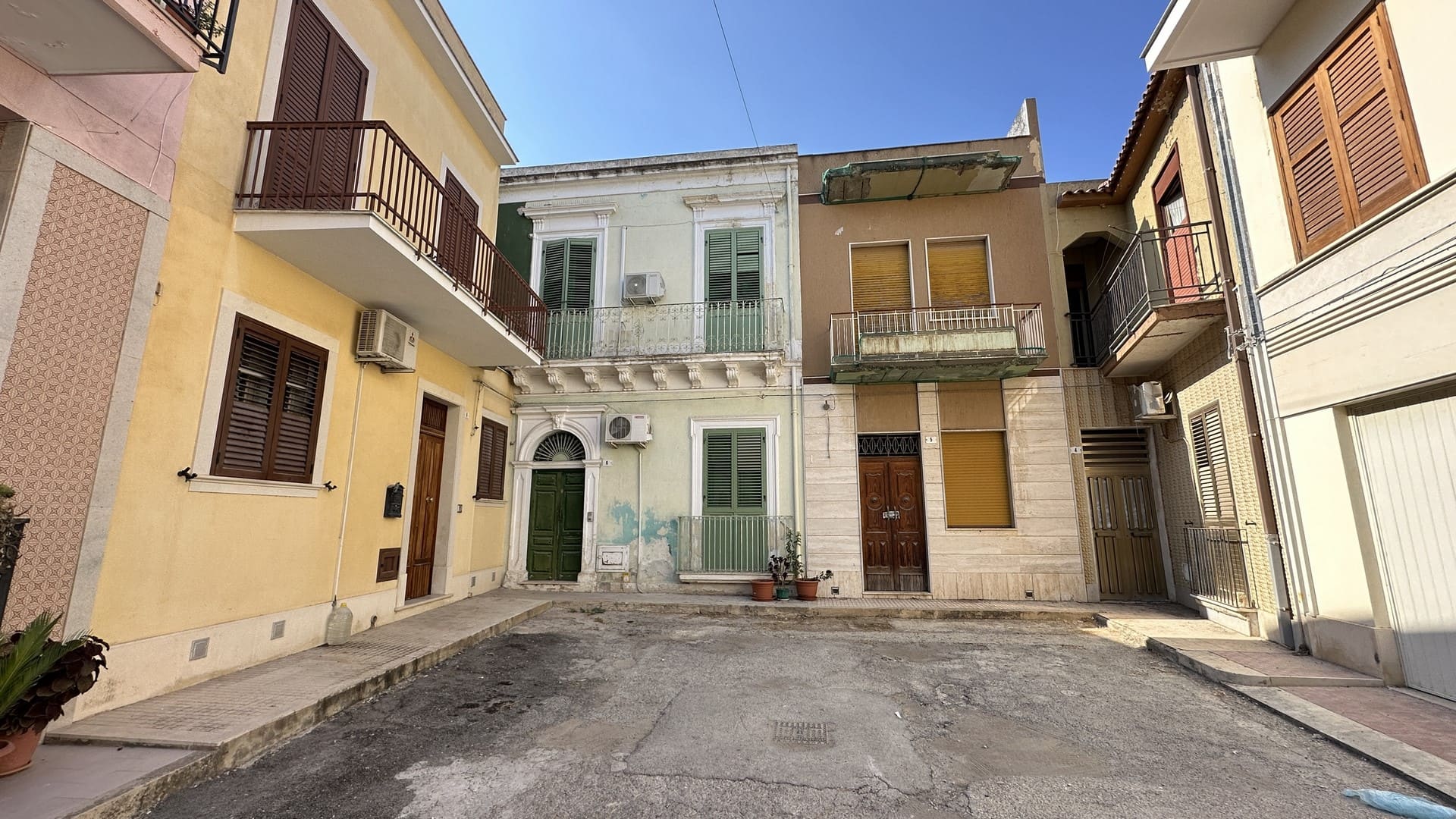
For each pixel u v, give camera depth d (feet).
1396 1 15.69
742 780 11.94
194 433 15.81
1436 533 15.83
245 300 17.51
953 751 13.44
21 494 11.77
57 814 9.41
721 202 37.24
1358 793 11.30
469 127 31.09
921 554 33.47
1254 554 22.71
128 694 13.98
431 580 28.81
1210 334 25.13
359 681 16.51
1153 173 29.96
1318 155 18.43
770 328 35.78
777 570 32.48
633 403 35.91
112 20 11.02
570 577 35.04
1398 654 16.99
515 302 32.73
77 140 12.95
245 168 17.61
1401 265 15.67
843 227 36.58
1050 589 31.71
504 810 10.75
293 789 11.41
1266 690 17.06
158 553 14.79
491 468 34.04
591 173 38.32
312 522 20.18
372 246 18.31
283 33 19.01
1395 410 16.83
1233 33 19.83
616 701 16.62
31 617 11.87
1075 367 33.68
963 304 35.09
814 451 34.50
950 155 33.53
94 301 13.20
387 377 24.49
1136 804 11.07
